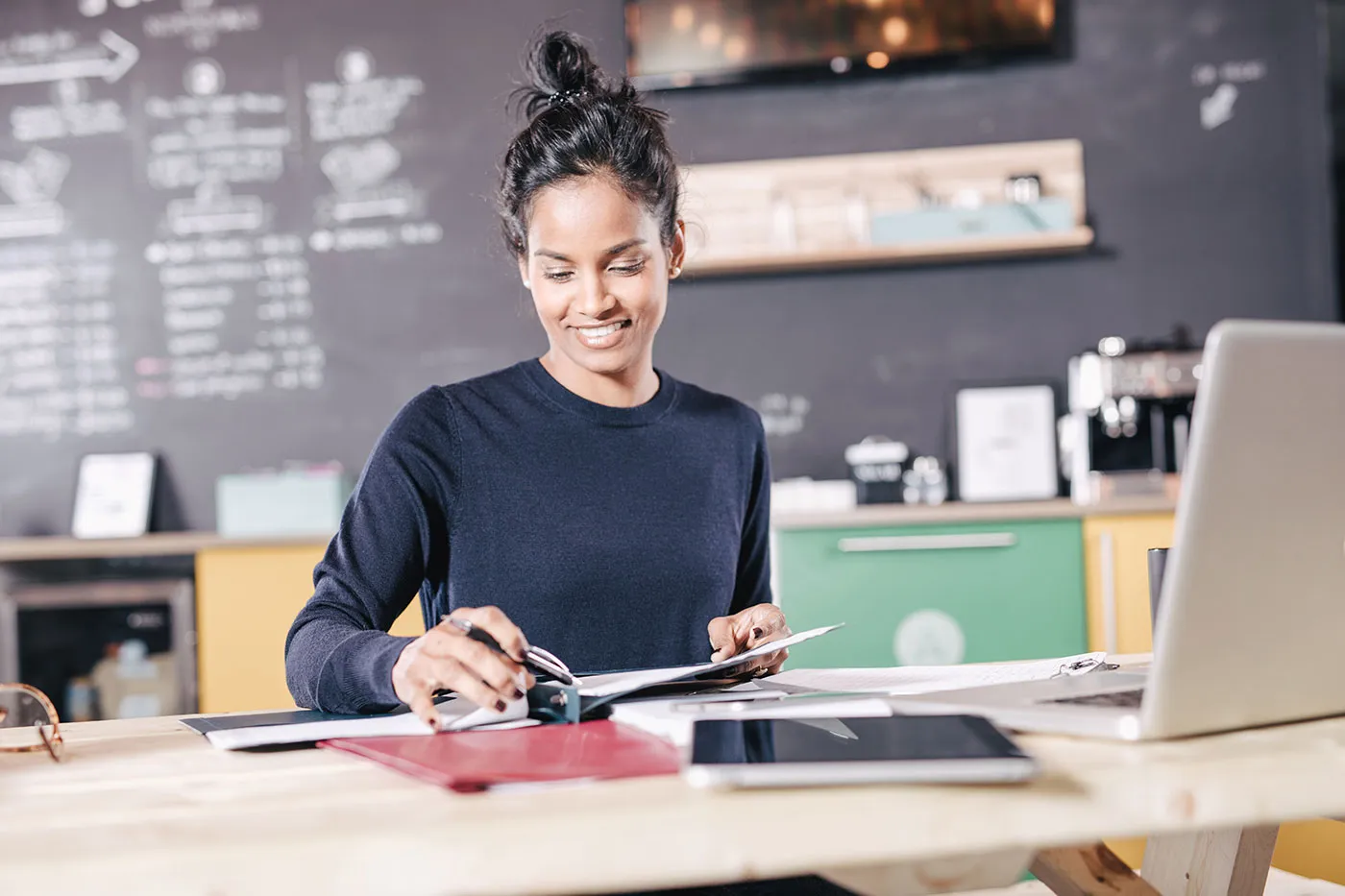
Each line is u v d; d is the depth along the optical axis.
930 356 3.66
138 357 3.83
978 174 3.62
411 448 1.41
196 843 0.61
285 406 3.81
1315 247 3.59
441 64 3.79
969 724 0.76
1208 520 0.72
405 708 1.06
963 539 3.09
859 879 0.67
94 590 3.24
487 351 3.78
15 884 0.60
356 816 0.65
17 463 3.83
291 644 1.18
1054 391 3.62
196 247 3.83
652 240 1.38
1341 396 0.75
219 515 3.49
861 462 3.54
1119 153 3.64
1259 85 3.61
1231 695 0.78
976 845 0.65
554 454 1.47
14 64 3.87
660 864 0.62
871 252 3.51
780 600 3.11
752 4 3.63
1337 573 0.79
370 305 3.80
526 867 0.61
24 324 3.86
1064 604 3.08
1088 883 0.88
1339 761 0.72
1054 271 3.64
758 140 3.71
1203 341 3.61
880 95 3.69
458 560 1.43
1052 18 3.60
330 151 3.81
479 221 3.78
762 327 3.70
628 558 1.45
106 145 3.85
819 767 0.65
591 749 0.81
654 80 3.66
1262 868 1.08
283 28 3.82
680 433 1.54
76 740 0.99
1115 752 0.74
